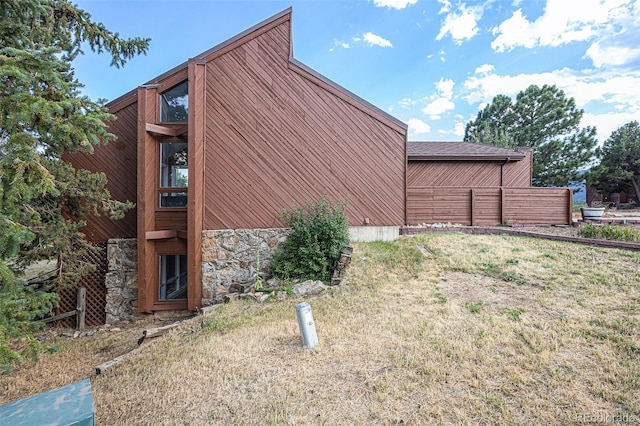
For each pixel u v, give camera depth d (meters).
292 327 4.51
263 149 7.36
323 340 3.96
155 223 7.03
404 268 6.50
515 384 2.86
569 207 9.71
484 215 9.89
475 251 6.97
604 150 22.34
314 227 6.80
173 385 3.25
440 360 3.30
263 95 7.35
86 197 5.83
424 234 8.49
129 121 7.32
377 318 4.52
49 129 3.03
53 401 1.78
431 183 11.87
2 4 3.77
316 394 2.89
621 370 2.93
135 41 7.82
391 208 7.95
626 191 22.22
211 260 7.08
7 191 2.76
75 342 5.94
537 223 9.81
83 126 3.20
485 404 2.63
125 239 7.24
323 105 7.62
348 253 6.58
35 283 5.84
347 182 7.77
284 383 3.10
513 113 25.34
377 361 3.39
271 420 2.59
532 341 3.51
